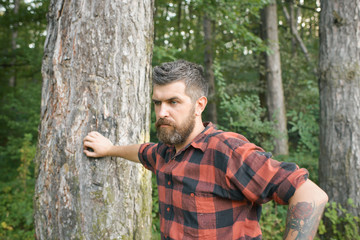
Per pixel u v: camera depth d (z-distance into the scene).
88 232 1.43
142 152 1.40
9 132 7.78
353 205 3.13
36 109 6.56
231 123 4.50
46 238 1.47
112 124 1.48
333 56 3.38
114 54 1.49
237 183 1.00
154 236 3.26
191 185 1.09
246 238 1.07
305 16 12.20
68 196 1.44
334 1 3.36
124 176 1.52
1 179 6.25
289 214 0.91
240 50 5.00
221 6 4.67
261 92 7.09
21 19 5.82
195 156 1.12
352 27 3.26
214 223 1.06
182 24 6.00
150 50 1.69
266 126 4.59
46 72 1.53
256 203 1.11
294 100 7.12
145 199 1.65
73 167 1.45
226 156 1.03
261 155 1.00
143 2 1.61
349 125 3.28
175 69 1.07
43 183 1.49
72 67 1.47
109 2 1.48
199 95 1.12
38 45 5.95
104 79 1.47
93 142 1.42
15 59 7.93
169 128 1.09
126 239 1.51
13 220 4.26
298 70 7.50
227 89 7.16
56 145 1.47
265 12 6.41
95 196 1.44
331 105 3.40
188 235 1.09
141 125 1.61
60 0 1.50
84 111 1.46
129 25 1.53
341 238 3.16
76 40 1.46
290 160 4.32
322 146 3.53
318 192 0.89
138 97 1.58
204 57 7.47
